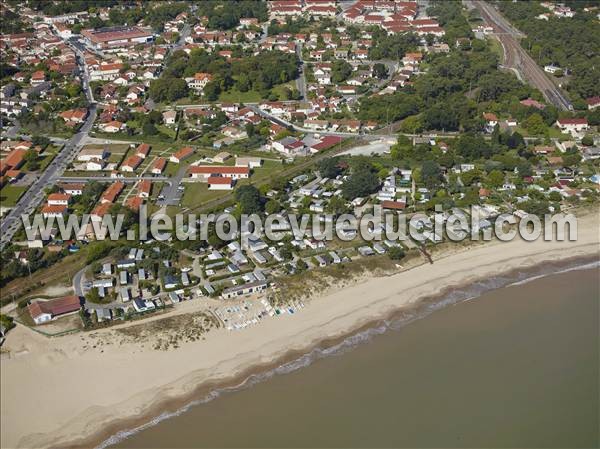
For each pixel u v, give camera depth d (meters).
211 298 169.50
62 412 136.38
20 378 144.12
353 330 162.38
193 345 154.50
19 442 129.50
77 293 172.00
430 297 175.88
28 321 160.88
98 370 146.62
